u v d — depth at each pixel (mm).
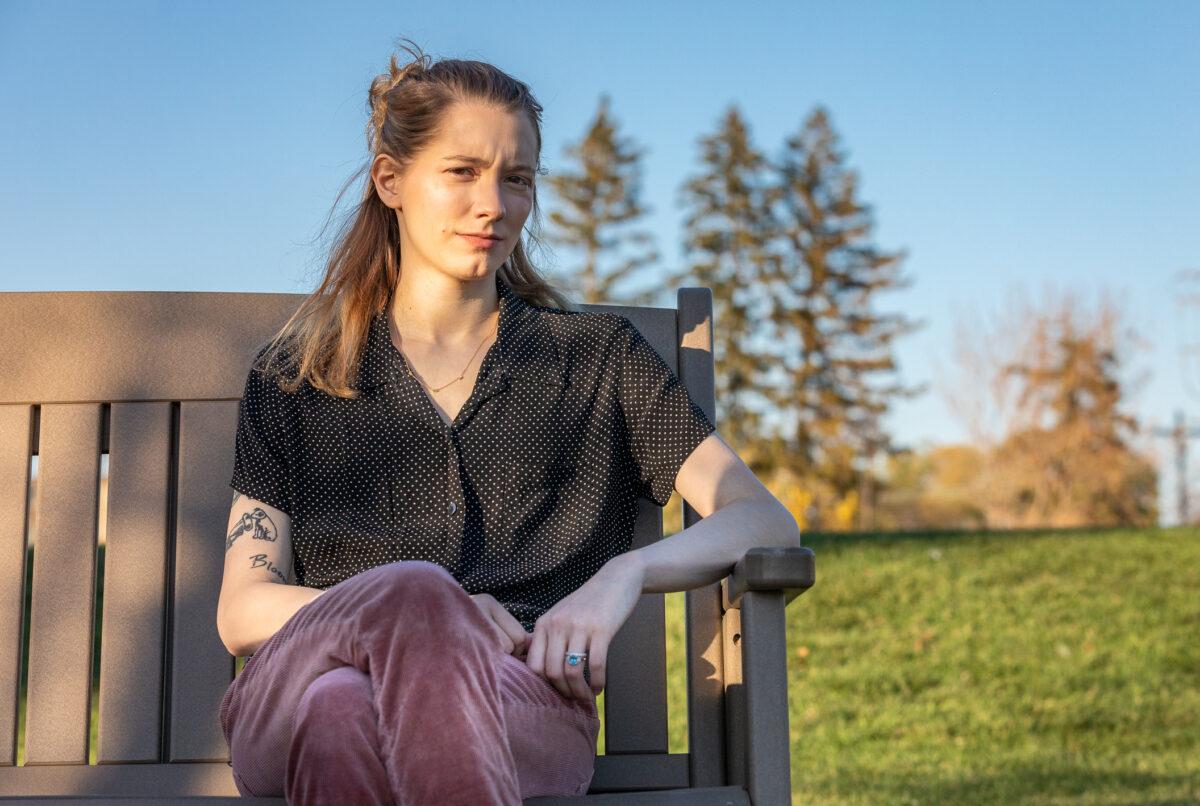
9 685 1568
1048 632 5344
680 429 1530
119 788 1556
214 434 1666
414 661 1005
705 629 1578
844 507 23656
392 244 1597
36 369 1655
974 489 23547
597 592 1225
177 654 1605
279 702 1121
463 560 1432
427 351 1542
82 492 1632
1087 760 4031
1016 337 22250
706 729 1559
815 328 29578
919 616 5527
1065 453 21750
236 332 1694
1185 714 4527
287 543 1443
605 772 1576
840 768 3922
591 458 1517
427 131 1458
